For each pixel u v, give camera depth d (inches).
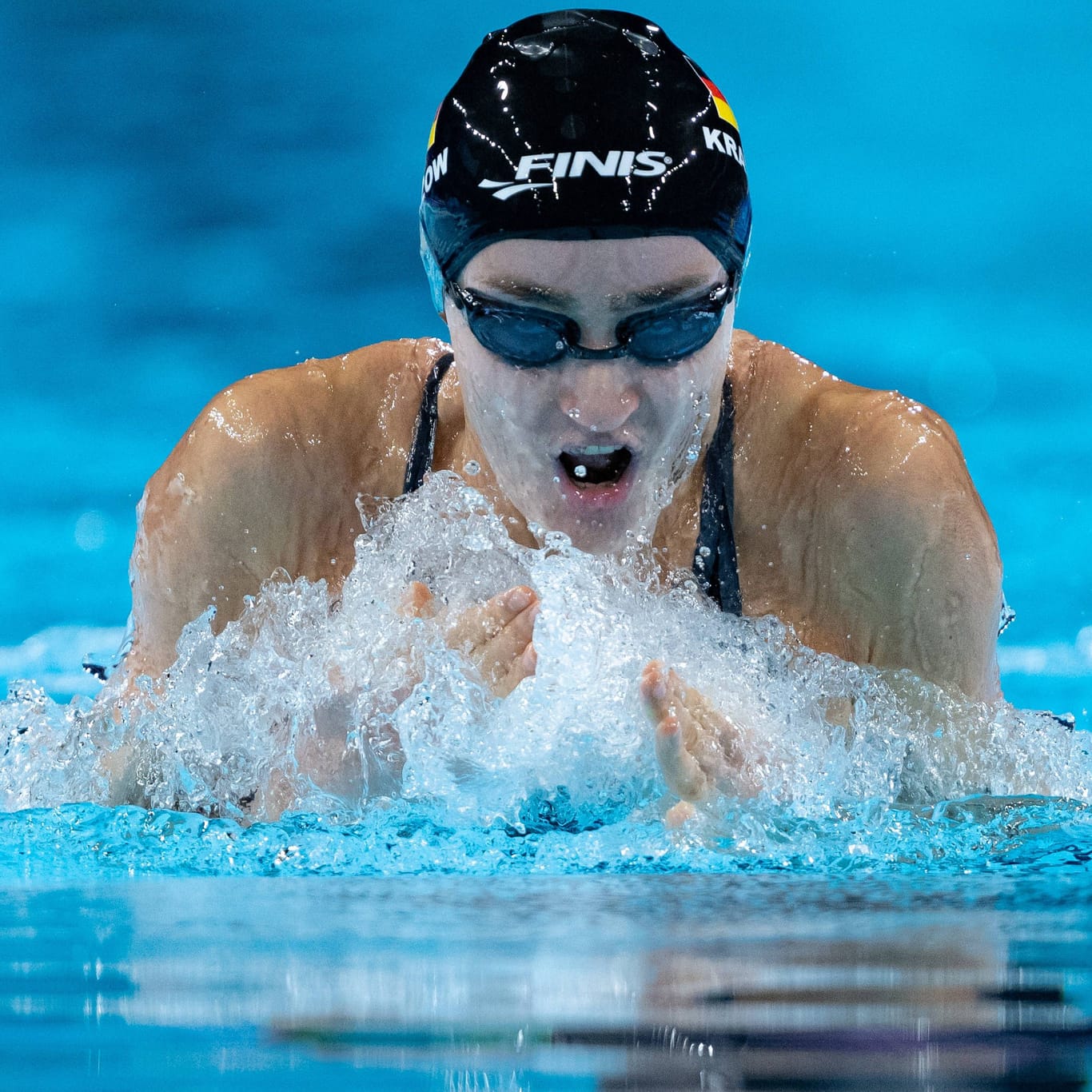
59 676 655.1
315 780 300.8
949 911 195.2
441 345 364.8
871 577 328.5
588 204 279.0
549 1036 136.3
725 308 305.7
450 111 306.5
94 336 907.4
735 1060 128.2
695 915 193.9
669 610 322.3
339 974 160.9
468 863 242.7
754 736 276.8
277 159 1021.2
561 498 302.2
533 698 293.3
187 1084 125.0
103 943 181.0
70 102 1039.0
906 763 319.0
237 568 339.3
